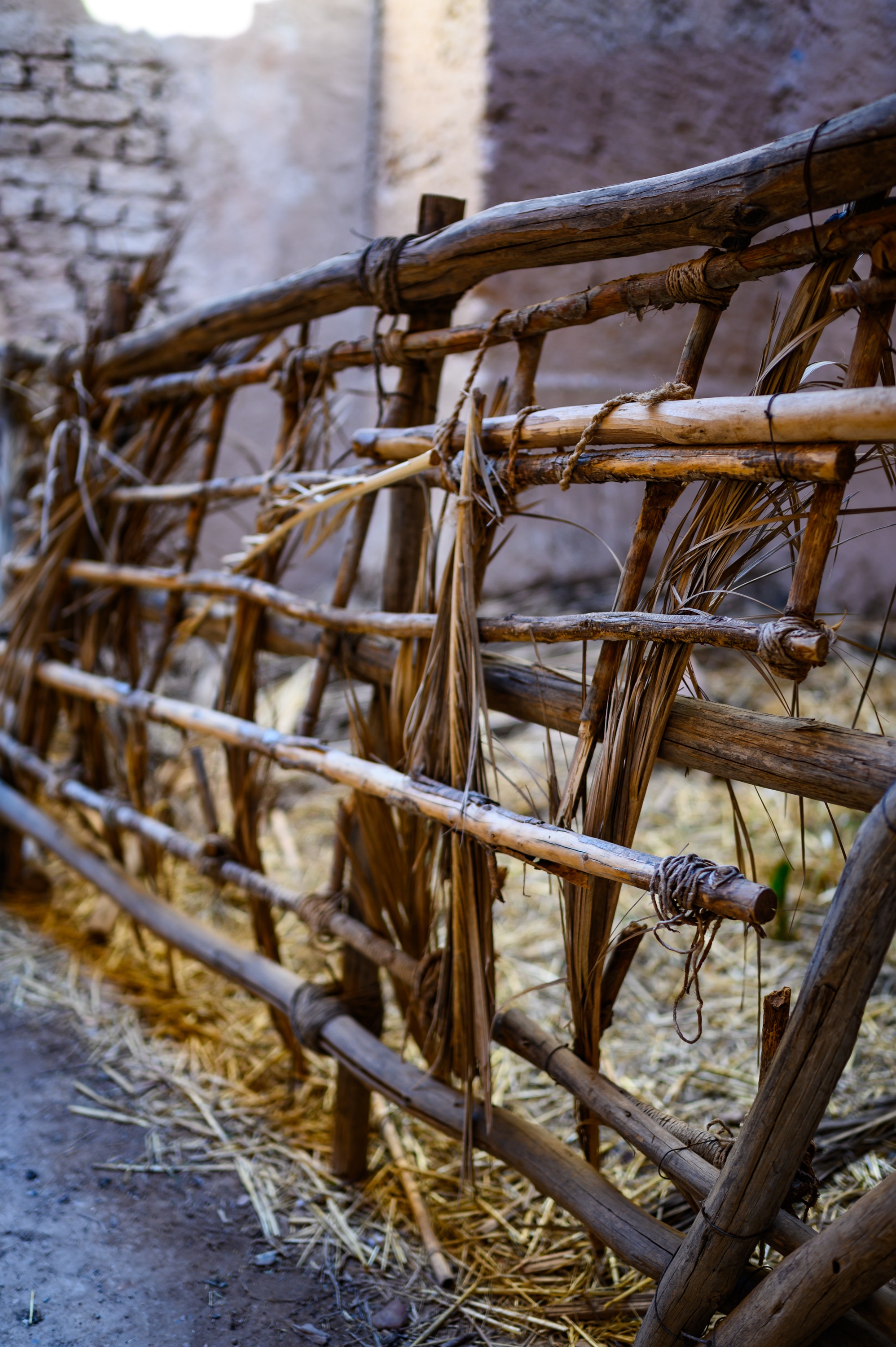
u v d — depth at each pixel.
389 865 1.66
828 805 1.09
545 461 1.33
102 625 2.58
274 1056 2.18
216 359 2.28
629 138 3.26
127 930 2.71
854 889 0.99
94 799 2.46
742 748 1.16
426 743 1.54
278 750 1.85
